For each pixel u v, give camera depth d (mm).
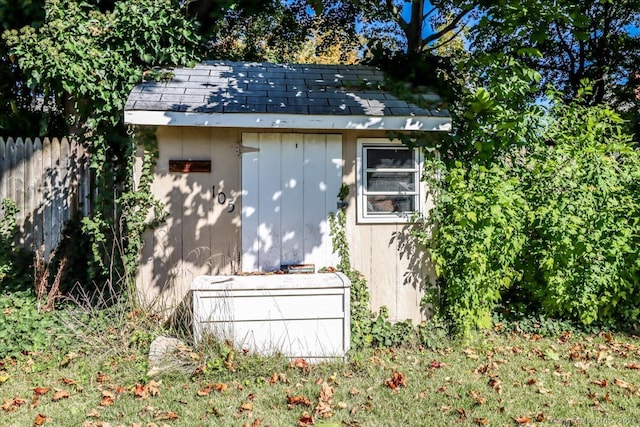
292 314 4965
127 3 6734
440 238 5965
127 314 5348
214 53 13055
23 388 4223
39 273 6129
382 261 6051
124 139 6500
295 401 4008
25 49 6480
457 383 4496
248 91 6211
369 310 5883
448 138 6238
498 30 6898
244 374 4523
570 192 5922
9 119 8570
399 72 7207
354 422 3691
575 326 6199
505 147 6266
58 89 6781
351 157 6047
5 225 6957
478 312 5844
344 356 5020
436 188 6023
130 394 4117
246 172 5934
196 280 5090
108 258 6410
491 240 5688
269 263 5941
